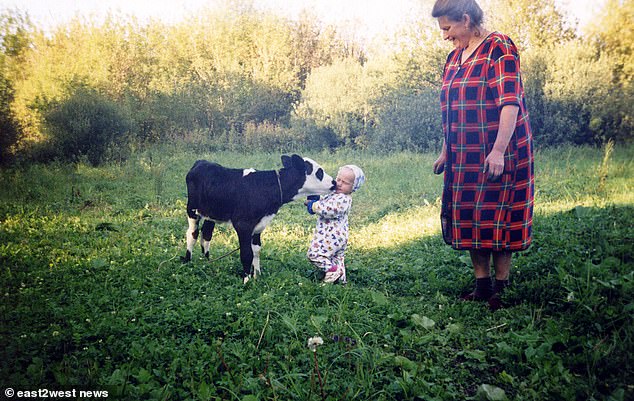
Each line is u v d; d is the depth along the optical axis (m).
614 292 4.25
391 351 3.71
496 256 4.51
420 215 8.25
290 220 8.36
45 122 13.36
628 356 3.35
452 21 4.20
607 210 7.18
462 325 4.06
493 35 4.14
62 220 7.69
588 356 3.40
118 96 16.31
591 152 13.20
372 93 15.93
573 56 14.86
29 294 4.53
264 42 19.14
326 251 5.29
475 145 4.23
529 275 4.89
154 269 5.41
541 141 14.43
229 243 6.70
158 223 7.81
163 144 14.98
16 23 15.03
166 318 3.99
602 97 14.19
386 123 15.32
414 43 16.97
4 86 13.35
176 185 10.72
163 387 3.09
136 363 3.37
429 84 16.36
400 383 3.17
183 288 4.82
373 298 4.48
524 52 15.74
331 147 16.31
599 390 3.14
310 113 16.75
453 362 3.59
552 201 8.52
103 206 8.95
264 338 3.76
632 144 13.91
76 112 13.03
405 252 6.36
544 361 3.36
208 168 5.41
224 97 17.42
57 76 14.70
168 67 17.86
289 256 6.12
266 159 13.70
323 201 5.29
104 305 4.34
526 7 17.02
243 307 4.18
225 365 3.28
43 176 10.89
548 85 14.46
